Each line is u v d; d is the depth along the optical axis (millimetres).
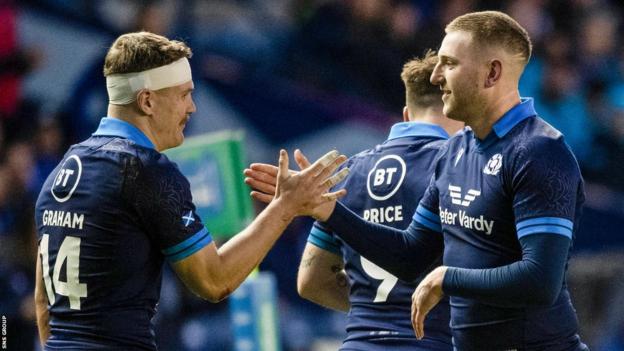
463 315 14914
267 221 15352
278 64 37781
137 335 14867
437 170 15625
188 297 28609
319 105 32188
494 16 14836
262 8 38906
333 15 38625
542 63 41844
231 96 31734
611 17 46094
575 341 14852
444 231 15242
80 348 14766
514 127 14555
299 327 31031
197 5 38062
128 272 14812
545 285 13797
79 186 14984
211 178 20594
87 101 33750
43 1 34812
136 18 35375
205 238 15039
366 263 17297
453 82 14797
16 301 26859
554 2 44688
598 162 40500
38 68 34312
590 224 34250
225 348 28625
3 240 27750
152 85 15141
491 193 14477
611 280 35094
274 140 31969
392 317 16984
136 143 15039
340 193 15656
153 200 14734
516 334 14523
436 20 41125
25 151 31828
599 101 42719
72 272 14898
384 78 38094
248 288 21109
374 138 32531
